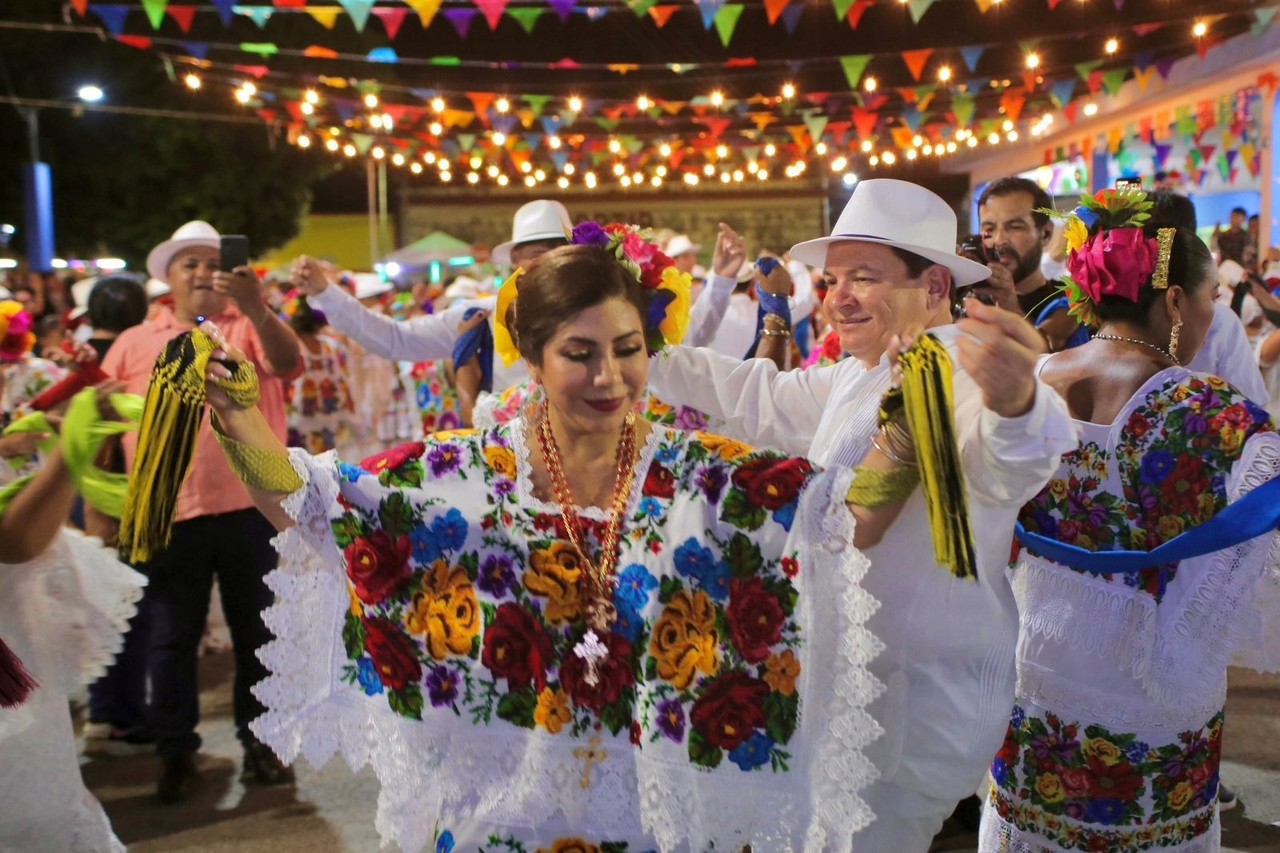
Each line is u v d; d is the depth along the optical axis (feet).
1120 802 8.55
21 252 63.21
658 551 6.77
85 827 8.86
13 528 7.75
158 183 67.00
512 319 7.94
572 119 37.11
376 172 92.99
